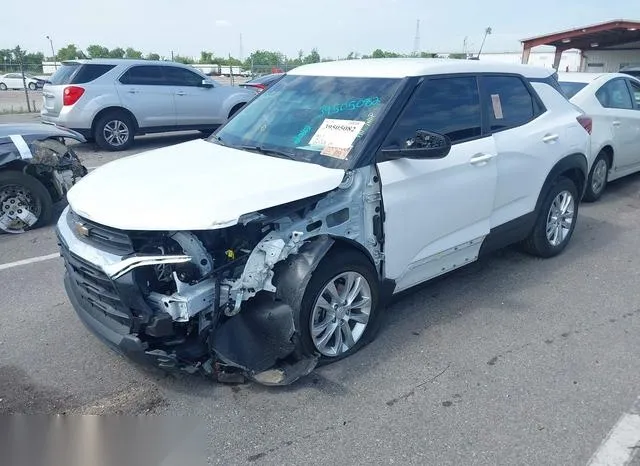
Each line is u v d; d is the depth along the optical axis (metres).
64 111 11.28
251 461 2.84
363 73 4.30
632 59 26.09
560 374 3.56
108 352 3.84
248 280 3.15
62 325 4.25
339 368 3.63
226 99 13.38
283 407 3.24
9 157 6.30
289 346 3.31
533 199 5.04
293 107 4.38
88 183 3.66
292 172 3.52
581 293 4.77
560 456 2.85
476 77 4.54
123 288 3.00
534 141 4.89
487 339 4.00
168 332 3.03
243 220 3.07
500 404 3.27
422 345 3.92
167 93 12.38
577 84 7.74
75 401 3.32
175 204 3.12
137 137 14.23
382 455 2.87
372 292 3.79
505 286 4.91
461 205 4.28
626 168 8.28
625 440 2.96
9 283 5.07
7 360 3.77
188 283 3.06
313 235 3.43
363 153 3.66
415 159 3.83
